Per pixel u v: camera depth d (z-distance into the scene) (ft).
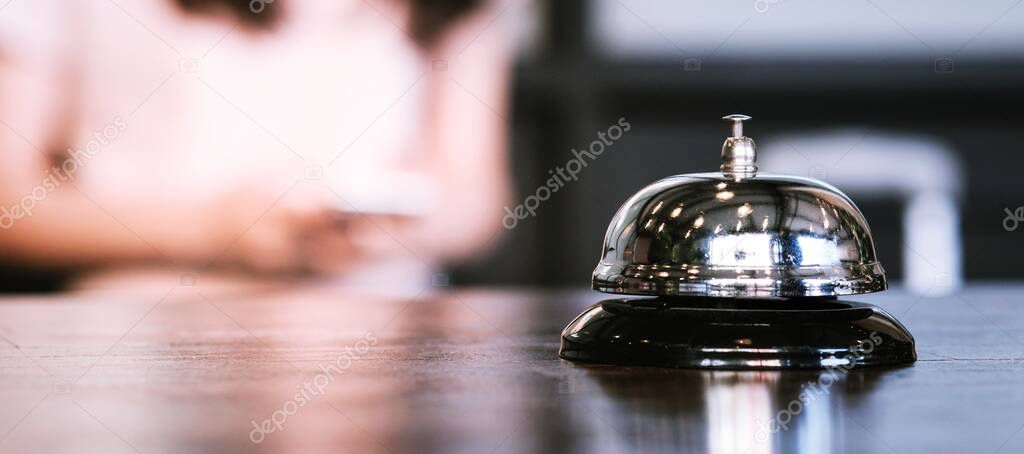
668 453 1.49
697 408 1.83
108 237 8.32
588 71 8.61
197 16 8.32
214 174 8.40
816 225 2.32
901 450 1.52
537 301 4.75
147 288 8.38
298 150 8.49
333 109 8.52
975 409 1.84
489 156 8.70
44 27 8.16
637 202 2.44
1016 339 3.01
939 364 2.43
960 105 8.82
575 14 8.58
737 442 1.56
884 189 8.84
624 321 2.43
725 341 2.30
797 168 8.82
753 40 8.64
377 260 8.63
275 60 8.43
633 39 8.64
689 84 8.66
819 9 8.63
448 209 8.69
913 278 8.83
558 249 8.76
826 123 8.86
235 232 8.45
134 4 8.24
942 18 8.64
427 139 8.64
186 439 1.61
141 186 8.33
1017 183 8.88
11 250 8.24
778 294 2.26
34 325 3.56
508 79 8.64
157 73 8.30
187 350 2.82
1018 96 8.73
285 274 8.52
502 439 1.59
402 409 1.85
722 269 2.27
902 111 8.85
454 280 8.73
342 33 8.50
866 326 2.39
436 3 8.57
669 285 2.30
